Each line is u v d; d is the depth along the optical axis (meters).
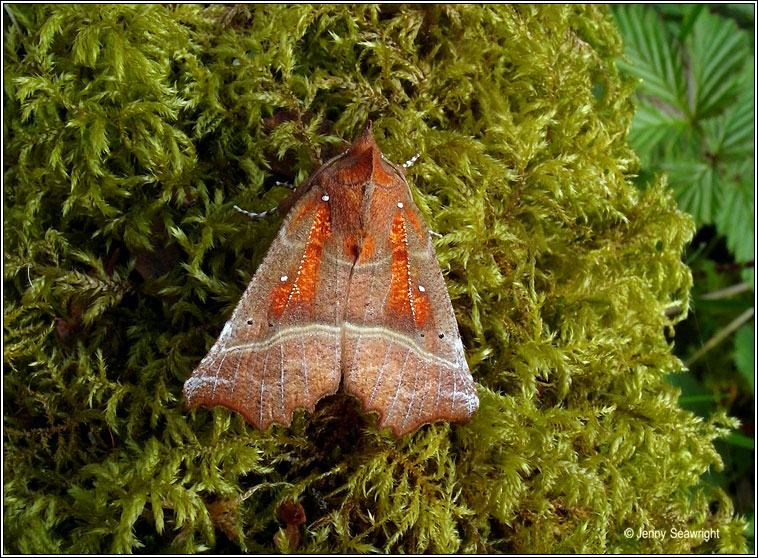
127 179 0.10
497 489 0.10
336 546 0.10
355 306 0.10
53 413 0.10
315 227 0.10
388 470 0.10
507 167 0.10
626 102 0.12
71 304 0.10
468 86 0.11
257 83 0.10
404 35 0.11
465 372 0.10
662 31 0.13
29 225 0.10
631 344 0.11
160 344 0.10
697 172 0.13
